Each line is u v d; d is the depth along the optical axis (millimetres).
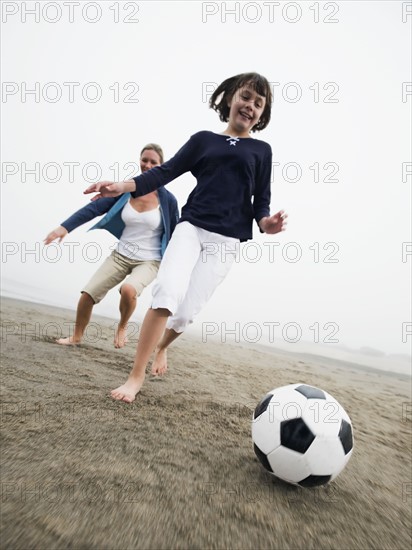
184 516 1046
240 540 982
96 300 2992
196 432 1671
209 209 2057
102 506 1033
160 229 2930
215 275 2139
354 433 2090
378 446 1925
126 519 993
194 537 965
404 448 1950
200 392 2314
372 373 4660
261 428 1373
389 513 1249
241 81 2172
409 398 3316
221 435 1688
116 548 881
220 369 3189
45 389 1923
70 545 866
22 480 1108
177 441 1544
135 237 2918
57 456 1275
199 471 1323
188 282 1971
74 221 2770
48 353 2678
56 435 1430
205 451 1496
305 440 1281
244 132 2229
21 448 1296
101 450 1361
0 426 1442
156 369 2467
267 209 2201
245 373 3197
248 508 1141
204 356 3746
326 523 1128
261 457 1357
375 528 1143
